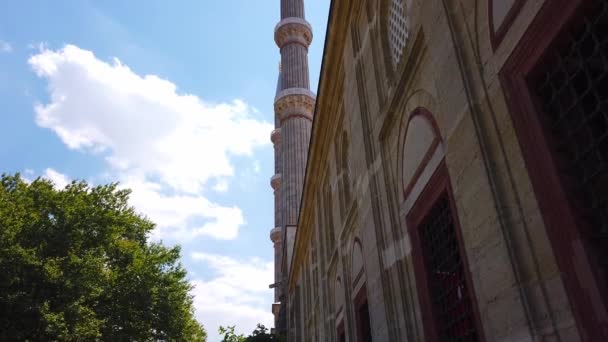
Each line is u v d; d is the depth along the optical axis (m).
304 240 26.05
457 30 6.02
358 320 12.48
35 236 22.22
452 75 5.97
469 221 5.46
